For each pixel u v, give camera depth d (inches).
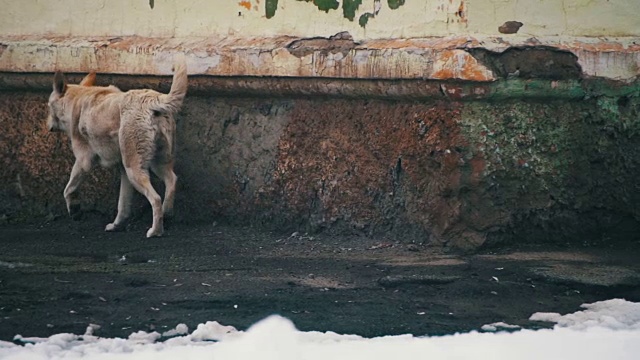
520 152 376.8
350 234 402.0
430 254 373.4
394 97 390.9
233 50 420.2
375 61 386.9
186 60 430.3
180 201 440.8
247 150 429.1
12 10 481.7
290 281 339.0
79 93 431.5
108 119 417.1
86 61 453.1
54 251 396.5
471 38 373.4
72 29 469.4
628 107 384.8
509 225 376.8
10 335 275.7
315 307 305.6
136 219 445.4
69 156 461.1
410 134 384.8
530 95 375.9
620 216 388.2
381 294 323.0
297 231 414.6
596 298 320.8
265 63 412.5
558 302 315.3
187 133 440.8
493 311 304.3
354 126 402.3
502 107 376.2
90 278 344.5
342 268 357.4
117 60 446.0
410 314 299.1
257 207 425.4
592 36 381.1
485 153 371.9
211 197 435.8
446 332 278.7
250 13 427.8
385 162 394.3
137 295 319.6
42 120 468.4
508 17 378.0
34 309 303.0
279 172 419.2
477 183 371.9
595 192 386.3
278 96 421.7
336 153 406.0
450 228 375.9
